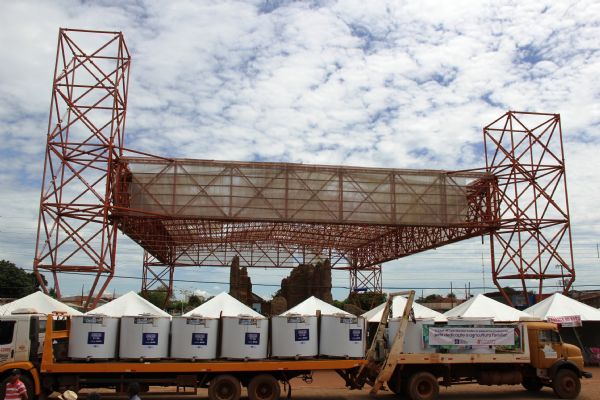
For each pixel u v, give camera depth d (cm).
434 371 1839
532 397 1919
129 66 3189
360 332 1730
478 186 3603
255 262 5172
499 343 1841
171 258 5003
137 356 1619
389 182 3412
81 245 2945
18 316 1591
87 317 1620
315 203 3312
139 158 3228
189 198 3228
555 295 2847
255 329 1688
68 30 3089
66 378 1595
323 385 2216
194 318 1667
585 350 3008
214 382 1622
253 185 3291
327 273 4884
